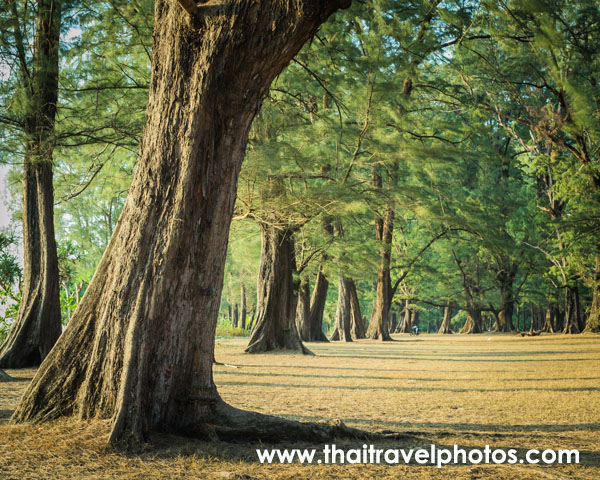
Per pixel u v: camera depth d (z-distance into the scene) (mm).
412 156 16312
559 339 31391
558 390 10969
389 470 4453
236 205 15336
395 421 7438
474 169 41625
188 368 5379
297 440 5465
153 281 5230
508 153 42094
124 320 5188
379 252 34562
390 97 14352
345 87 14477
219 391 10164
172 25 5543
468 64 25344
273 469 4352
